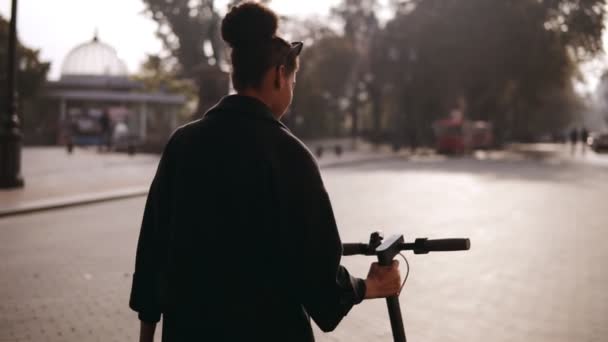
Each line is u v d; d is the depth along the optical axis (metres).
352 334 4.80
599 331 4.80
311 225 1.68
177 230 1.79
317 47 60.78
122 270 7.15
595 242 8.70
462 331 4.83
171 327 1.79
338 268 1.73
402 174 23.05
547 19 43.56
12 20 15.45
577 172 24.30
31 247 8.65
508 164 30.94
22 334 4.85
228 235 1.71
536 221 10.80
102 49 53.28
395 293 1.91
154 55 38.19
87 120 49.97
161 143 36.69
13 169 16.14
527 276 6.63
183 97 54.47
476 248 8.25
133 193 15.60
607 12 40.19
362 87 63.78
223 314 1.70
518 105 53.06
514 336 4.70
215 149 1.76
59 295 6.02
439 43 47.66
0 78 42.44
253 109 1.78
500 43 45.41
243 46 1.80
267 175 1.71
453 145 44.91
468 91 51.47
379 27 61.12
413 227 10.19
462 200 14.13
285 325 1.72
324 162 30.20
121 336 4.81
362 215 11.66
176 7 36.47
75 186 17.12
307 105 63.72
